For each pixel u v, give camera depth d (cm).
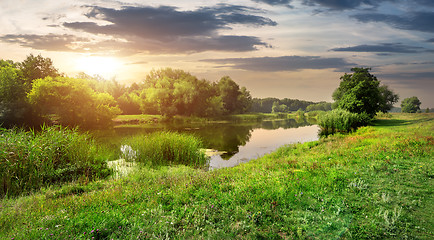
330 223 472
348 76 3897
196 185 717
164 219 492
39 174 943
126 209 550
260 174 830
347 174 768
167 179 858
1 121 3072
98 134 3036
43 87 3484
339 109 3681
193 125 4712
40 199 698
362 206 548
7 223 503
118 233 443
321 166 899
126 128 3922
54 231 446
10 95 3803
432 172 762
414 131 1861
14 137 1032
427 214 510
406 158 966
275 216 501
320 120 3769
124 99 6656
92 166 1125
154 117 5734
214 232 447
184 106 6975
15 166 916
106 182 909
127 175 1055
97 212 533
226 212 527
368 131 2516
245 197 595
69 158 1130
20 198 737
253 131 3731
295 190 636
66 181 968
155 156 1426
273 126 4772
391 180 711
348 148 1403
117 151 1689
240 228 461
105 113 4059
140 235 435
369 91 3550
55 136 1146
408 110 8900
